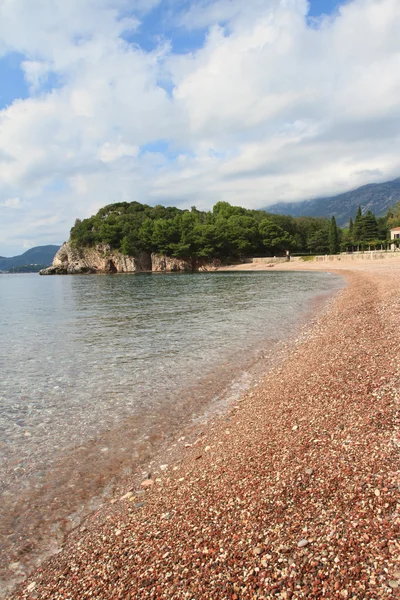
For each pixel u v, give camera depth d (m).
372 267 68.06
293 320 22.72
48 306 37.78
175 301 36.66
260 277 71.06
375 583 3.43
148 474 7.14
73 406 10.67
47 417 9.98
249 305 31.02
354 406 7.71
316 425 7.28
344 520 4.36
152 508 5.86
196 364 14.30
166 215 159.62
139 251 135.00
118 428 9.20
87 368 14.40
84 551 5.12
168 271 128.50
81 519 5.96
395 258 81.00
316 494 5.02
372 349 11.94
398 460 5.29
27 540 5.52
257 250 133.88
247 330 20.34
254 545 4.35
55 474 7.29
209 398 10.89
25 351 17.69
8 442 8.64
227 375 12.85
